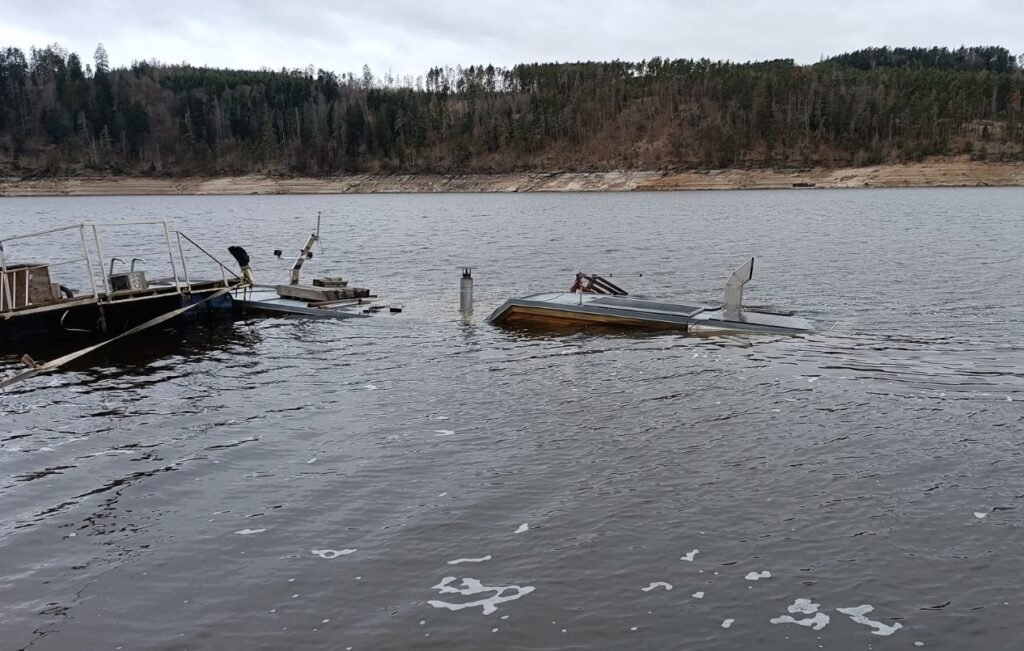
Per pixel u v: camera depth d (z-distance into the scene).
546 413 12.40
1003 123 151.12
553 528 8.42
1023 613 6.79
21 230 63.72
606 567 7.63
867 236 44.53
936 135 146.25
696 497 9.12
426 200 119.88
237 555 8.05
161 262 36.59
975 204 79.44
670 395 13.21
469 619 6.84
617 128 166.38
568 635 6.61
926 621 6.72
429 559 7.85
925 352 16.09
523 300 20.00
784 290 25.47
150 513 9.07
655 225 57.41
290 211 92.12
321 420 12.33
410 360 16.31
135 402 13.57
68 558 8.07
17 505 9.35
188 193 163.38
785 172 143.88
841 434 11.10
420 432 11.61
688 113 163.75
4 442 11.54
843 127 151.38
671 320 18.66
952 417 11.73
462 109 190.88
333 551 8.07
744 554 7.83
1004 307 21.45
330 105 197.25
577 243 43.62
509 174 159.12
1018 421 11.48
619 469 9.99
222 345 18.16
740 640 6.51
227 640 6.64
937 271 29.17
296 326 20.19
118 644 6.62
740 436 11.11
